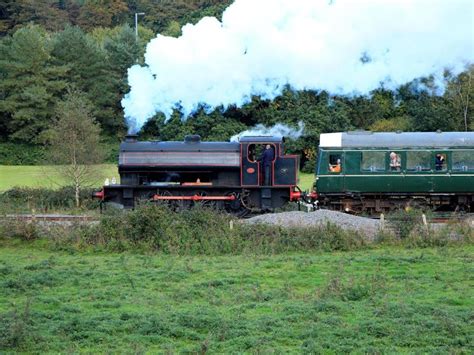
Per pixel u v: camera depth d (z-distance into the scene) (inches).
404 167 1569.9
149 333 745.0
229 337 729.0
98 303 861.2
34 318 793.6
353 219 1320.1
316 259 1116.5
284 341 717.9
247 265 1082.1
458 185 1567.4
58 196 1759.4
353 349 690.8
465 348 695.7
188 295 903.1
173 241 1217.4
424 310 811.4
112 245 1222.3
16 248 1263.5
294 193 1581.0
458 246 1203.9
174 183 1596.9
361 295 888.3
